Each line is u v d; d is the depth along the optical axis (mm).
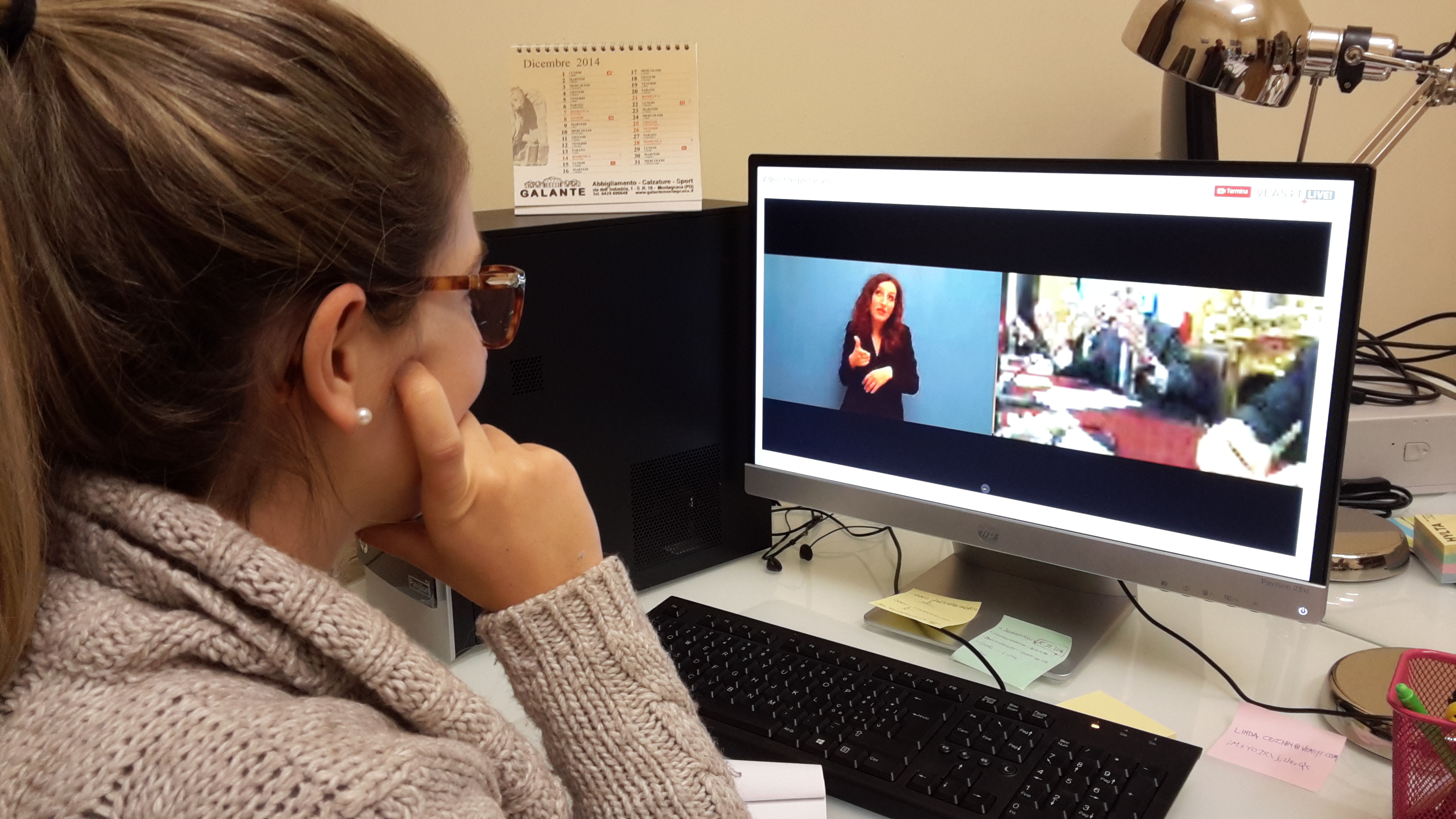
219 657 417
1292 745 784
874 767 732
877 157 951
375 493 520
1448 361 1606
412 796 385
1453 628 951
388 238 447
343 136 420
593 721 569
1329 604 1006
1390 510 1160
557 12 1188
